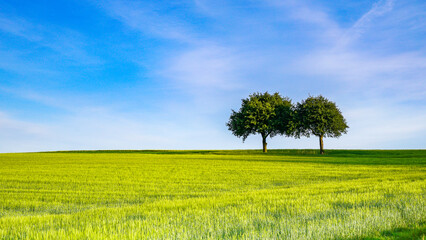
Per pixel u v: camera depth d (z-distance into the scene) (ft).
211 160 177.58
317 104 234.99
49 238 26.61
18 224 34.45
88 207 53.93
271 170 122.83
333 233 25.86
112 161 166.71
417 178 85.40
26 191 72.74
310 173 111.34
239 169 127.03
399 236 25.98
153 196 65.46
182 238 25.02
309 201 44.42
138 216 37.60
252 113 245.24
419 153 226.38
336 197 48.85
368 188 62.85
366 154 228.84
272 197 52.70
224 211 38.93
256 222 30.86
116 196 65.62
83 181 90.84
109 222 33.09
